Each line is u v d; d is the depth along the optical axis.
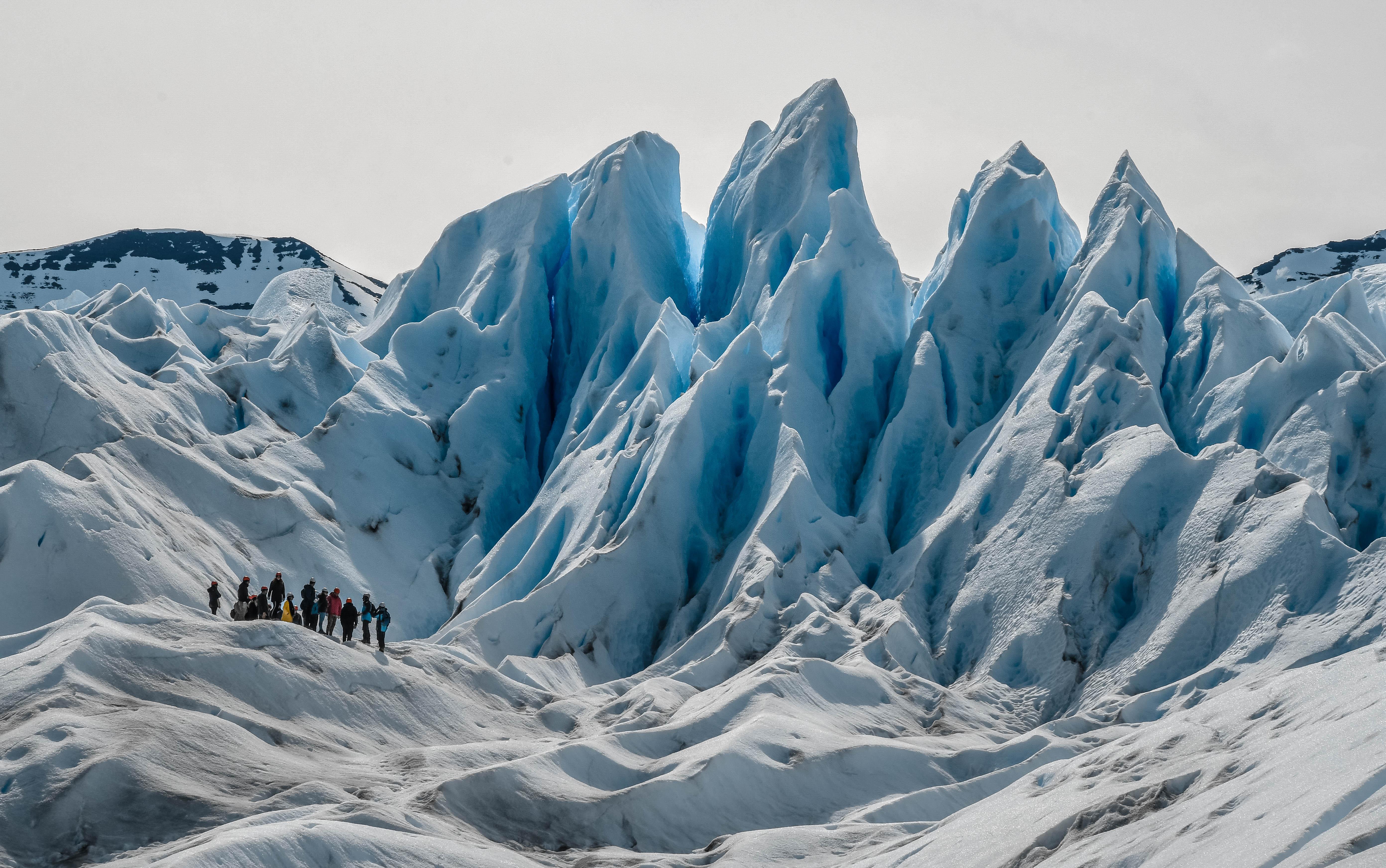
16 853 27.16
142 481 58.50
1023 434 58.56
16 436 59.47
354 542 64.19
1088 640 47.78
